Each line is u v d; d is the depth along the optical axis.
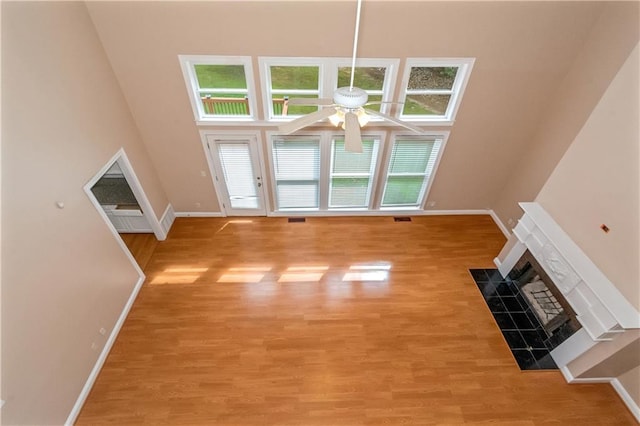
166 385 3.37
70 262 3.06
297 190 5.42
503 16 3.64
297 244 5.16
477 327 4.02
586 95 3.80
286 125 2.22
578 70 3.92
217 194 5.36
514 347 3.81
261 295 4.32
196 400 3.26
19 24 2.57
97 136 3.56
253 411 3.20
